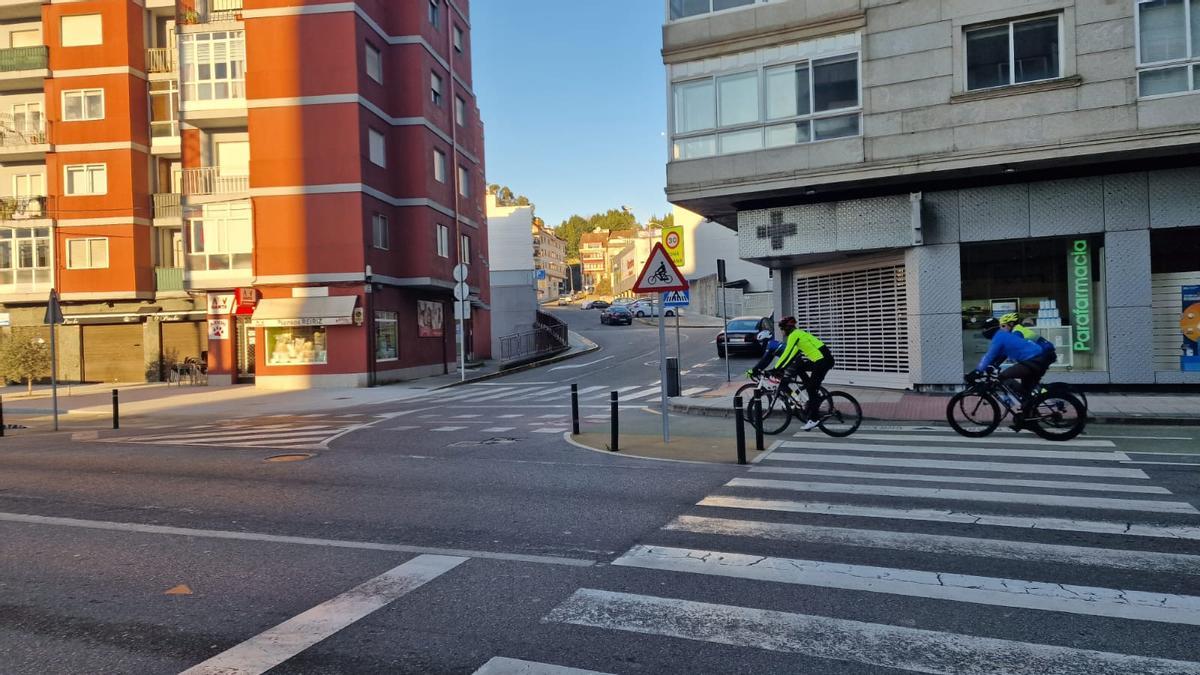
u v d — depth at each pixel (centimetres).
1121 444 1050
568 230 18788
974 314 1672
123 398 2480
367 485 890
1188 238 1538
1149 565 527
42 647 427
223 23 2825
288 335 2678
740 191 1775
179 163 3384
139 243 3250
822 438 1172
